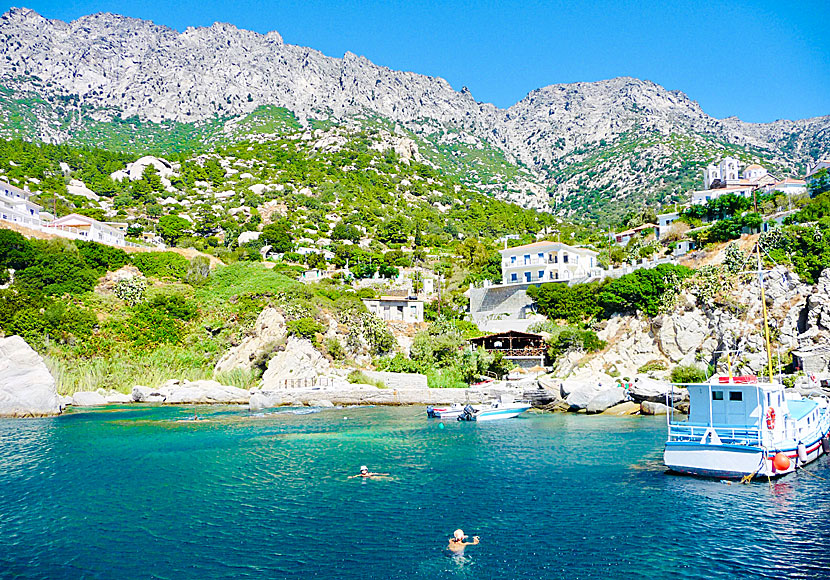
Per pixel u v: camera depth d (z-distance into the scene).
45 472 40.75
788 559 25.00
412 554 26.09
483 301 108.62
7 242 98.94
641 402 67.50
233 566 24.95
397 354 90.50
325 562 25.31
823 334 74.00
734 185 171.00
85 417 68.06
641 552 25.98
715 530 28.38
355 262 147.00
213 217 177.25
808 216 97.75
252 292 104.81
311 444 50.84
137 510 32.31
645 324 83.12
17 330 84.12
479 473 39.88
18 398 68.88
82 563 25.34
